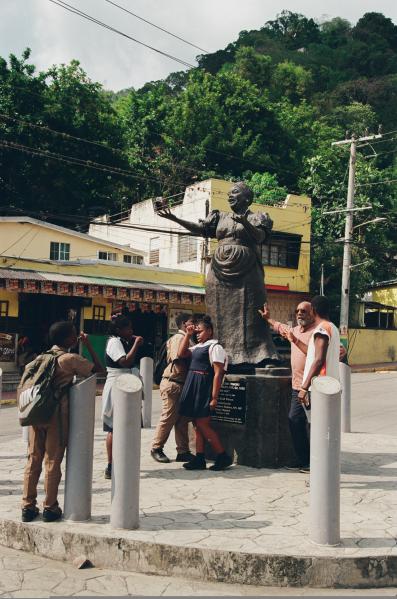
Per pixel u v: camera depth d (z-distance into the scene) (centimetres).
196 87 3881
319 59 6288
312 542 425
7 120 2884
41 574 417
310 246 2992
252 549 411
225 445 688
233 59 6356
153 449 698
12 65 2998
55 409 468
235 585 403
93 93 3238
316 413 430
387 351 3253
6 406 1605
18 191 3036
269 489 573
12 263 2033
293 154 3928
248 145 3844
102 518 481
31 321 2105
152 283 2344
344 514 502
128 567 424
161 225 2822
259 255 734
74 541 440
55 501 475
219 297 730
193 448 729
